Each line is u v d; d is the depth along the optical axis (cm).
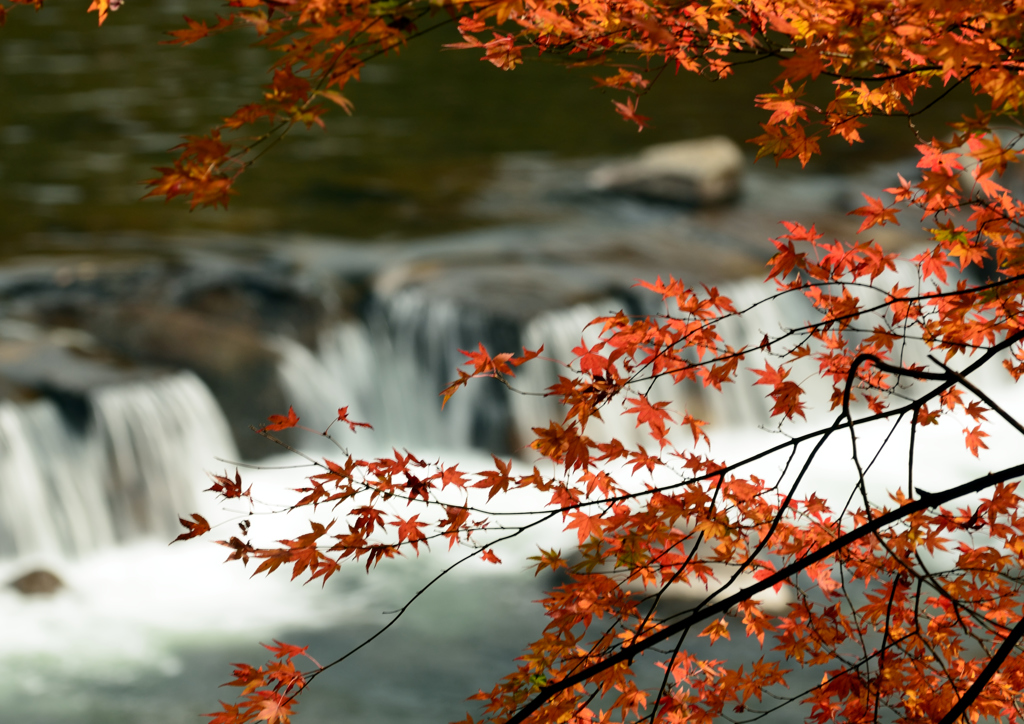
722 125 2667
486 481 313
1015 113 257
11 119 2377
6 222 1844
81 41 3003
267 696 315
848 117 316
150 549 1300
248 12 226
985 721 626
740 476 1484
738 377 1684
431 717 1021
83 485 1292
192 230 1864
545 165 2336
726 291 1741
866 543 353
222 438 1439
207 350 1473
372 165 2270
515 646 1130
